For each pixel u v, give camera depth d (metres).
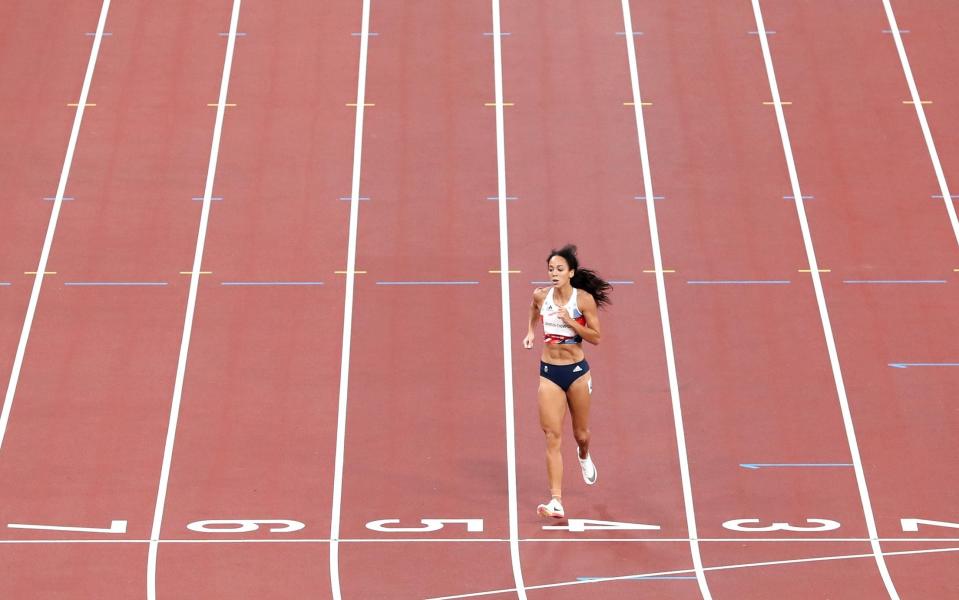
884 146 80.00
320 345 68.25
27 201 75.88
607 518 59.03
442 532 58.16
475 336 68.88
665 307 70.44
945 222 75.25
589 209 76.00
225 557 56.53
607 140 80.31
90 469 61.25
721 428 63.91
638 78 84.31
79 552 56.53
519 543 57.56
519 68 84.94
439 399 65.50
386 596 54.34
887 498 60.09
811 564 56.25
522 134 80.62
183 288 71.19
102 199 76.19
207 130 80.56
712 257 73.25
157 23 87.69
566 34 87.38
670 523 58.78
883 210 76.00
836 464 61.94
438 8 89.19
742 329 69.25
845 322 69.62
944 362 67.38
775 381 66.44
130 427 63.59
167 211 75.62
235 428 63.69
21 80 83.50
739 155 79.38
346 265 72.62
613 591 54.56
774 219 75.50
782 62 85.44
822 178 77.94
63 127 80.56
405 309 70.31
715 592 54.56
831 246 73.88
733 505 59.81
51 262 72.44
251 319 69.56
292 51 85.88
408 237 74.31
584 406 58.12
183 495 60.03
